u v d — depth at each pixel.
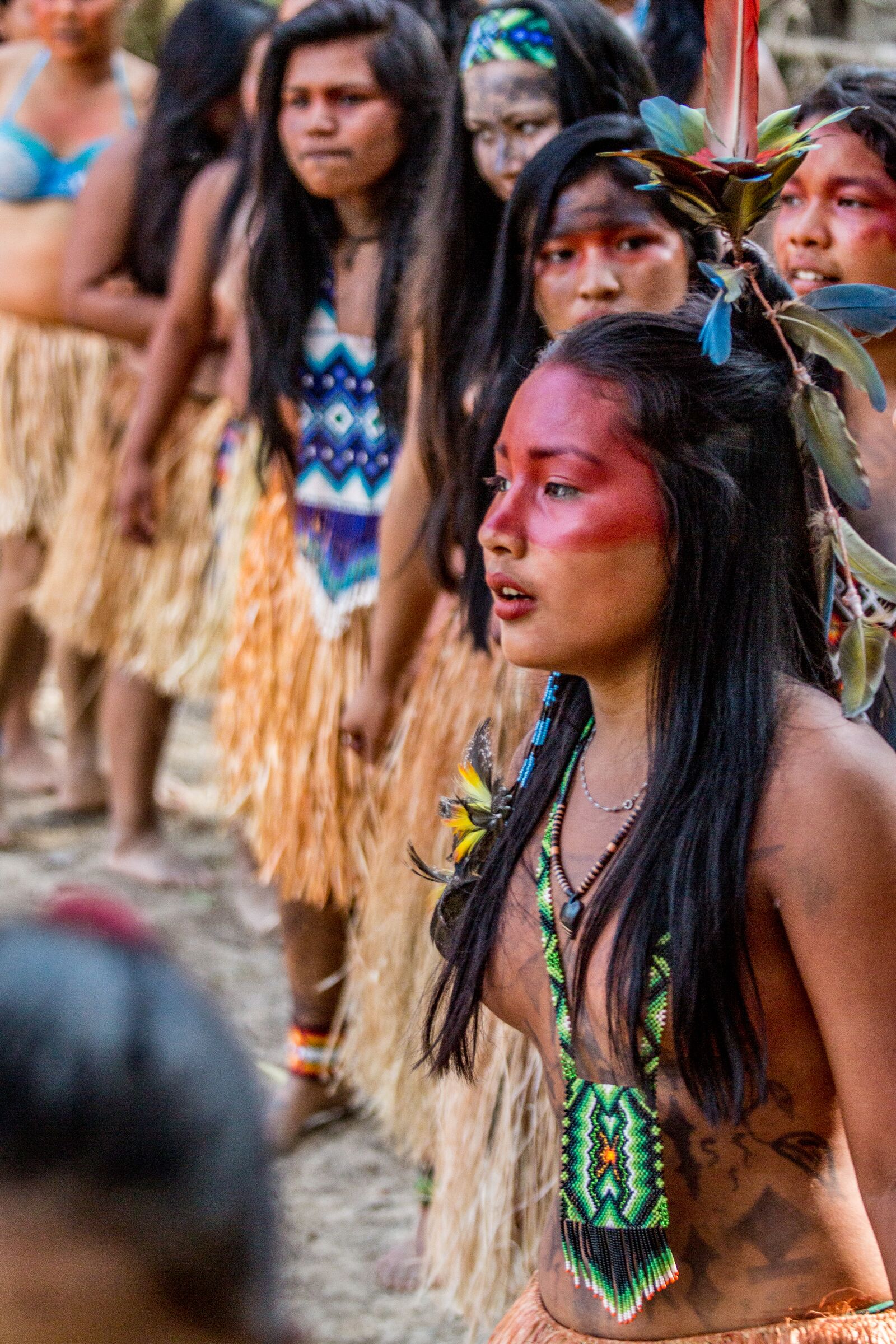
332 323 3.67
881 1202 1.63
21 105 5.73
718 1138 1.72
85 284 5.25
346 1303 3.31
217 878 5.55
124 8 5.93
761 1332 1.70
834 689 1.86
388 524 3.30
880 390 1.70
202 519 5.18
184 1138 0.84
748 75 1.78
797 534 1.78
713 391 1.71
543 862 1.87
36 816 6.08
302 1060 3.91
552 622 1.75
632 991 1.67
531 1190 2.72
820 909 1.63
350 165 3.46
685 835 1.68
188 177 5.09
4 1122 0.82
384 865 3.29
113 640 5.40
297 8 3.89
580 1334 1.82
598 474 1.70
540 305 2.67
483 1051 2.68
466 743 3.03
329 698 3.70
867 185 2.41
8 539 5.95
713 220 1.76
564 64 2.91
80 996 0.85
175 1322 0.86
